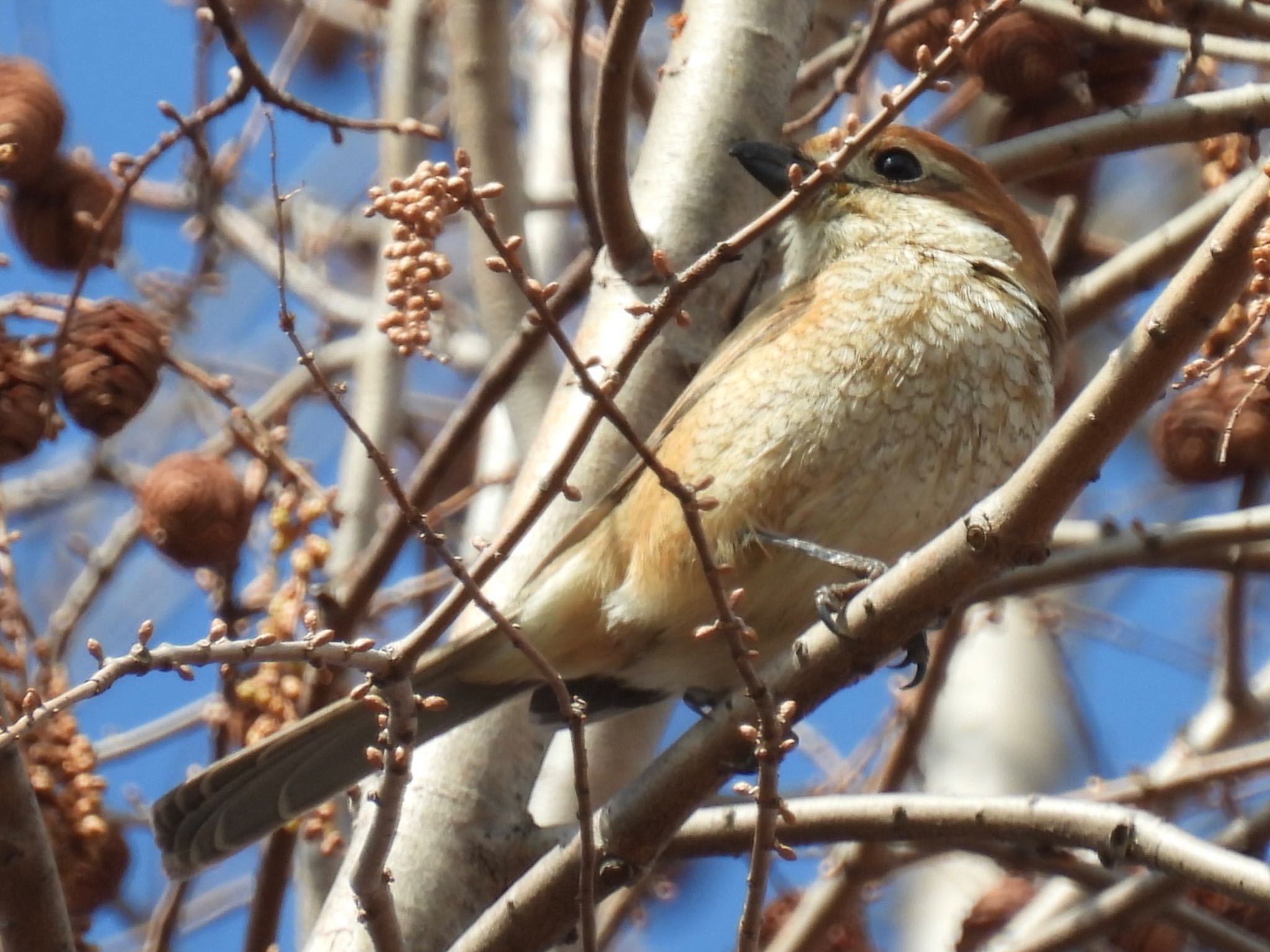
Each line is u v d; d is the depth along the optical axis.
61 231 9.82
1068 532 10.73
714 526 9.30
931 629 9.44
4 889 7.48
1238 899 7.77
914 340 9.42
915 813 8.51
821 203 10.70
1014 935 11.03
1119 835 8.08
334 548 11.71
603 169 9.66
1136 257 11.12
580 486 9.96
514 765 9.45
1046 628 13.90
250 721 9.95
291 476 9.66
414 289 6.80
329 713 9.30
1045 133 10.81
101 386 9.09
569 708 6.96
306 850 11.00
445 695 9.68
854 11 14.59
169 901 9.83
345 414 6.62
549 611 9.62
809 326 9.47
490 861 9.16
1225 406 10.39
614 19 9.13
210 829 9.23
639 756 10.88
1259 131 10.33
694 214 10.65
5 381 9.01
